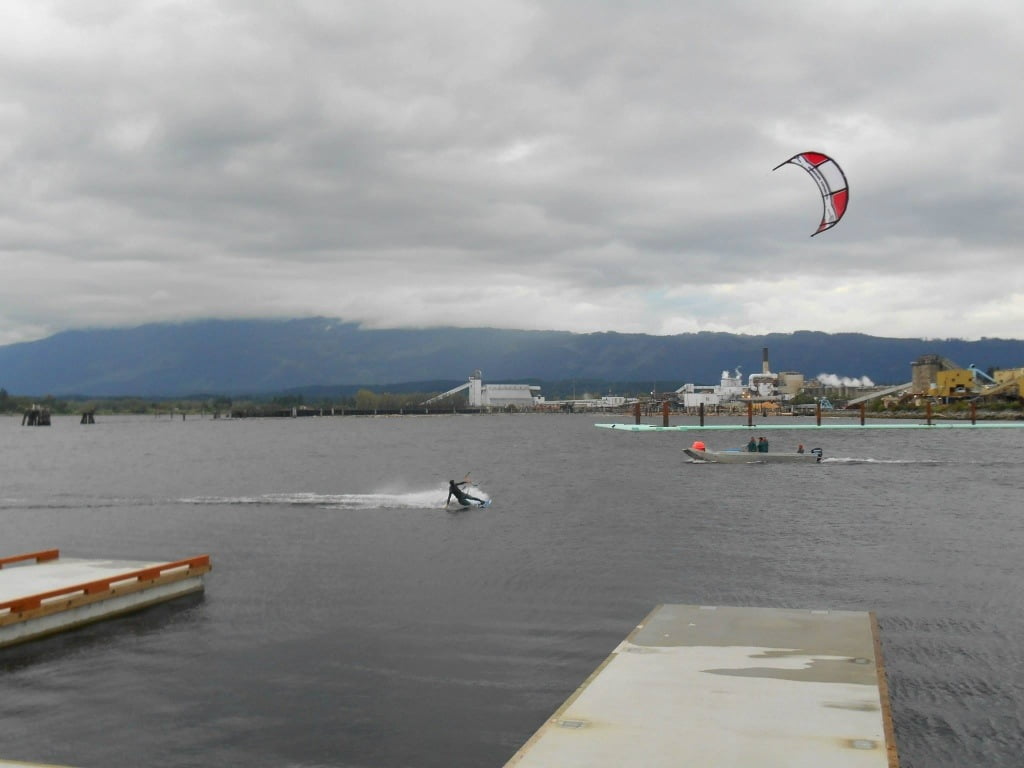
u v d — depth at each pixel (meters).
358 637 29.86
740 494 75.81
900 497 72.62
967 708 22.98
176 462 138.50
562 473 103.25
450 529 55.50
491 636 29.89
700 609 29.33
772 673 21.91
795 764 16.30
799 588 37.16
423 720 22.44
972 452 135.38
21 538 54.12
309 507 68.56
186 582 36.56
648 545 48.69
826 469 102.81
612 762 16.39
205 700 23.91
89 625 31.58
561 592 36.66
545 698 23.91
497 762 20.05
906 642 28.88
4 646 28.80
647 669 22.30
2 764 18.56
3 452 177.38
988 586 37.25
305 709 23.22
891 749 16.95
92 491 86.50
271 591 37.16
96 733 21.77
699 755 16.70
